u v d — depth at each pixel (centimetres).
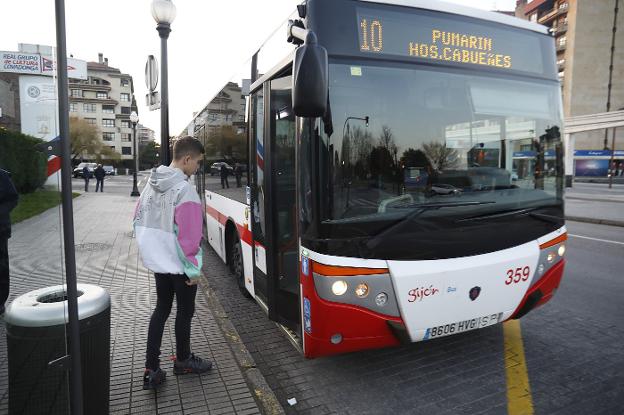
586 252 897
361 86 322
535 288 374
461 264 334
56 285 280
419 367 393
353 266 309
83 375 250
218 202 722
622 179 5394
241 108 537
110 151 7069
